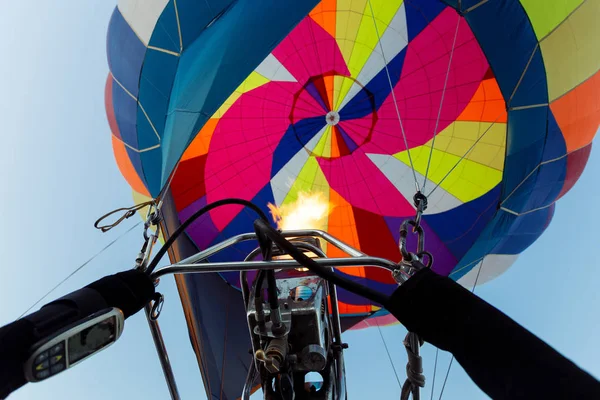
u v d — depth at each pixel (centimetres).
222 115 823
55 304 141
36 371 124
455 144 823
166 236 552
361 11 763
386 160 888
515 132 579
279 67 825
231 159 848
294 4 417
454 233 809
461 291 136
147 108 520
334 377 216
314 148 900
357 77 837
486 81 751
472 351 124
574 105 584
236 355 648
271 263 176
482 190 791
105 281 157
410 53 786
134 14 527
